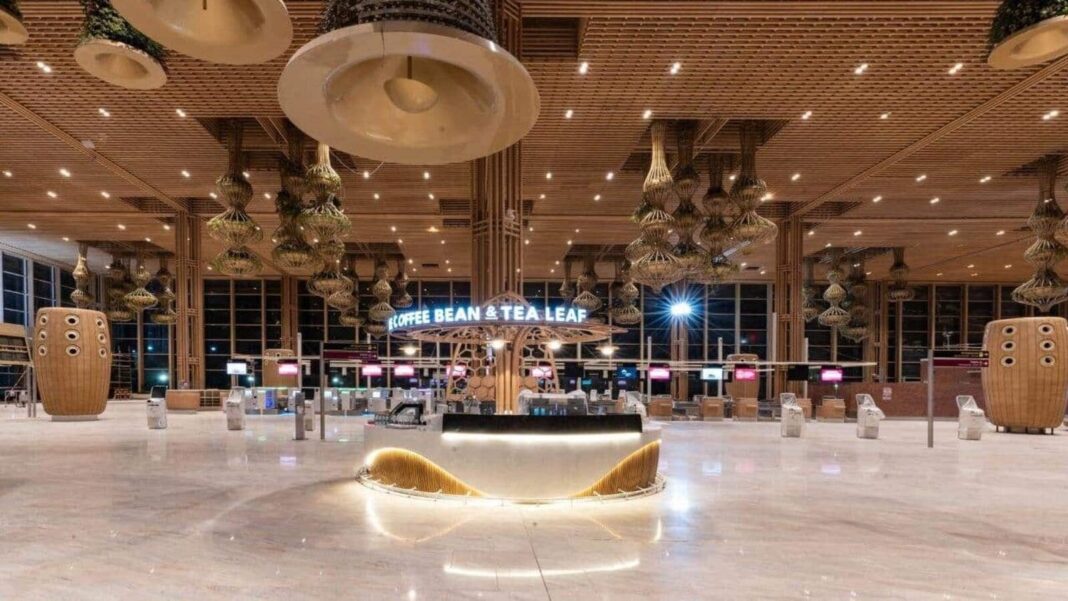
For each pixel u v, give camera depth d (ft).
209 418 52.31
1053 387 42.88
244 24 12.10
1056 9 17.19
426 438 20.70
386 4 10.22
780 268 60.90
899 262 79.20
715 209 44.98
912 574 13.32
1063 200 52.85
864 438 40.01
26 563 13.79
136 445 33.88
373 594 11.97
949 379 57.88
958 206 57.62
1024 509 19.39
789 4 25.93
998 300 99.04
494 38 11.33
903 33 27.84
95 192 53.67
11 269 78.74
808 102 35.35
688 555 14.47
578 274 94.53
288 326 92.38
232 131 41.22
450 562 13.83
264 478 23.88
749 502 20.08
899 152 43.29
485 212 30.19
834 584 12.68
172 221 63.41
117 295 80.18
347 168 46.11
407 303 87.61
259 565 13.62
